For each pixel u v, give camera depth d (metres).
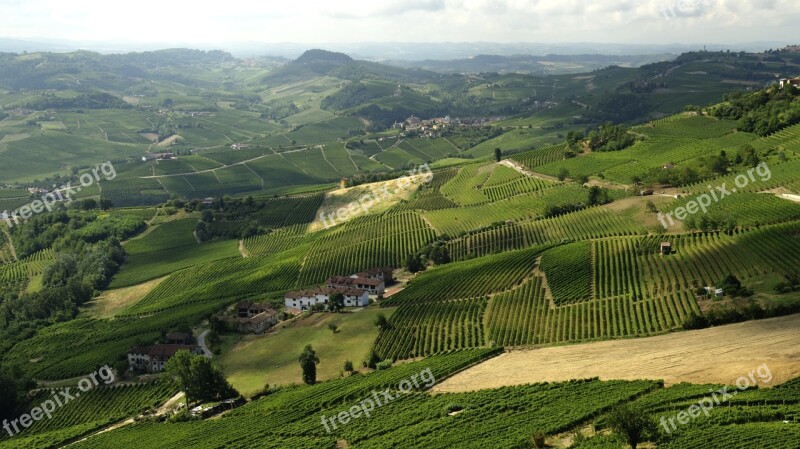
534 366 127.12
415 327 160.75
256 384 148.75
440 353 144.62
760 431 84.56
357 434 107.94
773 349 112.81
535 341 141.38
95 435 134.75
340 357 153.50
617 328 139.38
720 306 136.50
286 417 121.62
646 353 122.88
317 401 125.88
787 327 121.50
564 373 120.69
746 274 149.25
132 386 161.38
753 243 162.00
